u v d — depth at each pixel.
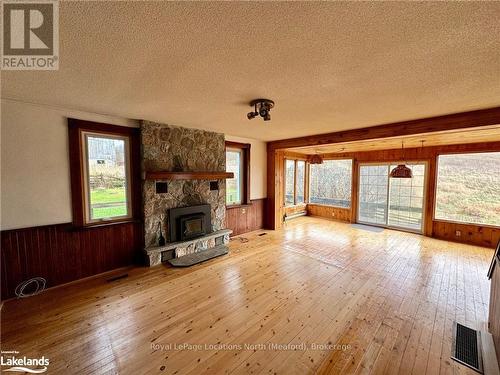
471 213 4.92
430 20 1.20
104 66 1.76
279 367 1.74
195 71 1.84
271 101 2.58
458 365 1.75
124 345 1.95
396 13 1.15
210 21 1.23
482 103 2.63
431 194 5.38
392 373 1.68
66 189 3.02
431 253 4.24
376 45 1.46
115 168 3.50
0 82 2.07
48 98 2.54
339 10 1.14
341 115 3.20
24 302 2.60
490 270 2.26
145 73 1.88
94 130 3.21
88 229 3.20
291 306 2.54
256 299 2.68
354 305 2.56
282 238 5.24
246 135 5.05
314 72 1.86
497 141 4.46
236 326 2.20
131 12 1.15
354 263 3.76
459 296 2.75
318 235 5.51
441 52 1.54
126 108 2.92
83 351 1.88
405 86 2.14
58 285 2.98
